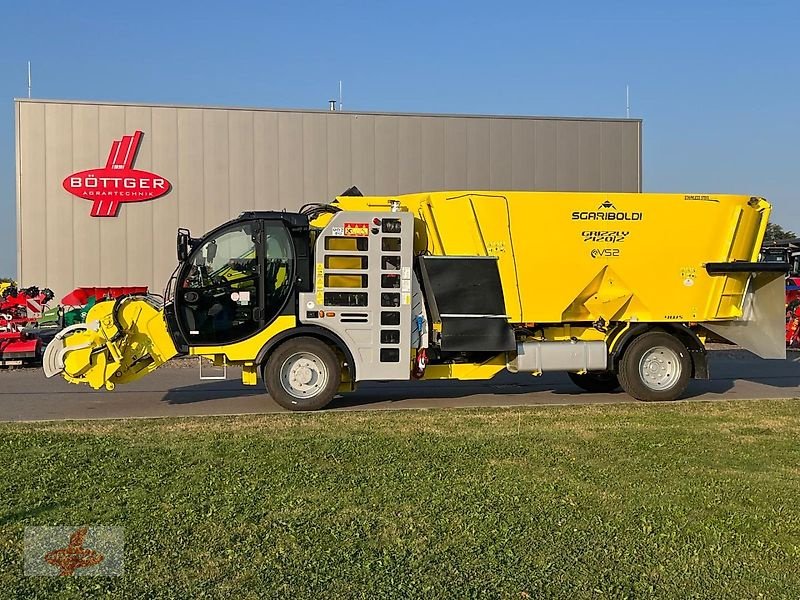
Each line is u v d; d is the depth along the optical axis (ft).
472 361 41.06
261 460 25.79
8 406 39.34
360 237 37.83
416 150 80.69
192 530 18.99
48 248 75.72
